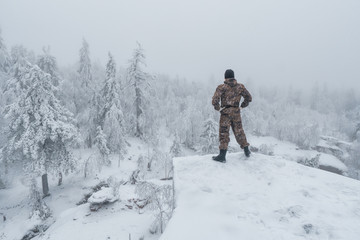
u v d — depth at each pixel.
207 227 2.94
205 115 50.50
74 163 23.44
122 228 14.91
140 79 36.66
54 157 22.97
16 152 22.58
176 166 4.97
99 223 15.74
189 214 3.24
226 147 5.01
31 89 21.45
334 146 56.41
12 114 21.75
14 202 22.48
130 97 36.56
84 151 31.55
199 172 4.62
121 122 31.75
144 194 13.06
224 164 4.95
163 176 29.17
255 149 52.31
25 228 17.84
